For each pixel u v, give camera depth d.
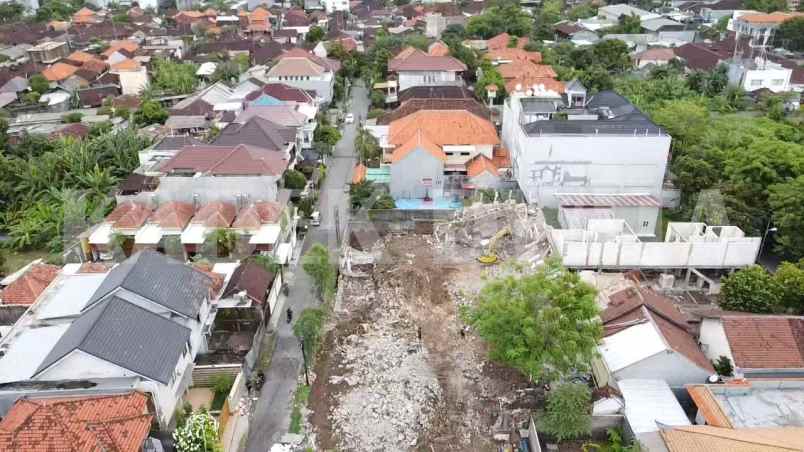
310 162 81.69
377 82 115.25
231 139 74.62
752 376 40.41
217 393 42.28
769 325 41.84
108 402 33.81
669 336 41.59
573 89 91.50
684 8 183.00
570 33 149.00
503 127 86.44
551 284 41.28
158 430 36.12
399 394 43.19
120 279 40.38
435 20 154.75
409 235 66.38
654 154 67.38
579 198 66.94
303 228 66.50
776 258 60.03
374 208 68.31
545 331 39.34
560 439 37.75
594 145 66.94
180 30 165.38
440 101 93.25
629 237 56.41
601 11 176.12
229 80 120.88
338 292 55.59
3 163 72.56
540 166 68.00
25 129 90.12
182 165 68.44
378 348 48.28
